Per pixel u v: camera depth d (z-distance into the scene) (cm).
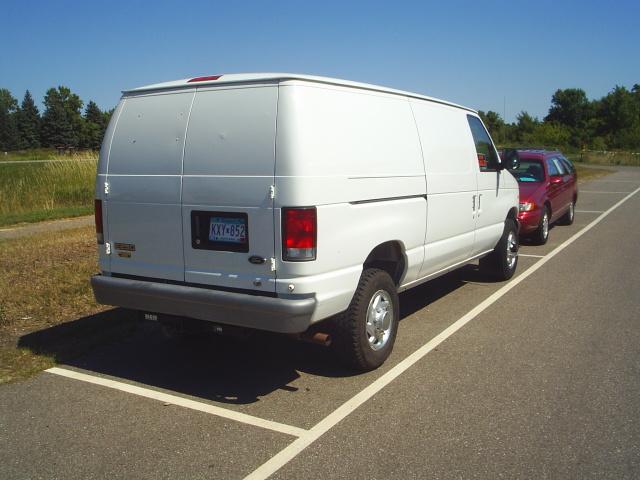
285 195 416
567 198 1330
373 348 495
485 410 422
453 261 660
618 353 532
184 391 469
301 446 377
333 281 440
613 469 344
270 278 427
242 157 432
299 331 421
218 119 446
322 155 430
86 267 823
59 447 381
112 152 500
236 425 409
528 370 495
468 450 368
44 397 459
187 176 457
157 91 482
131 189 488
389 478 339
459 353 539
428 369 502
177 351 562
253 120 430
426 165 570
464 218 659
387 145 508
